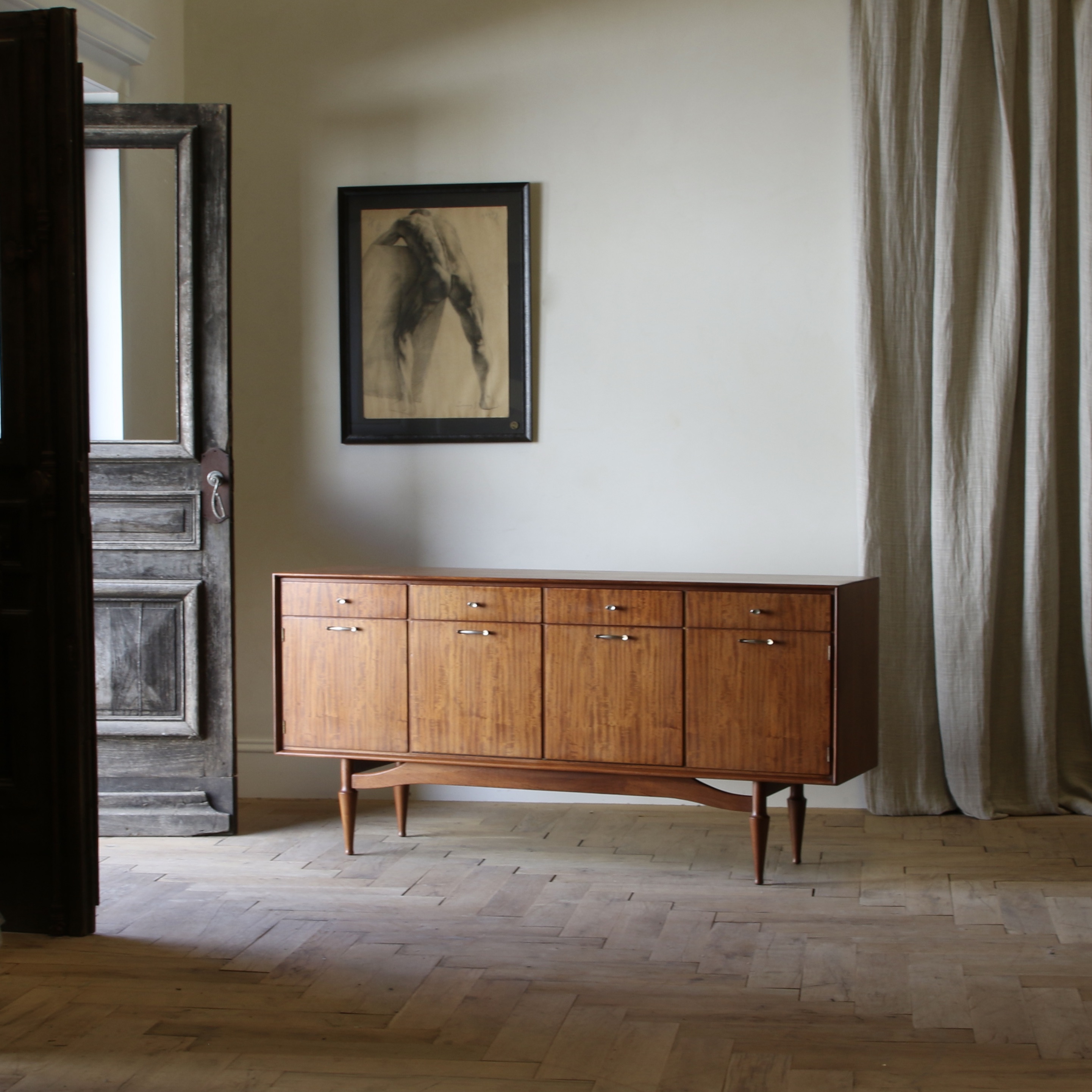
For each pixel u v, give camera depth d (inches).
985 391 160.4
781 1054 92.7
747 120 167.9
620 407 171.9
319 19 176.7
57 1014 102.1
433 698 145.6
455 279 174.4
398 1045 95.3
